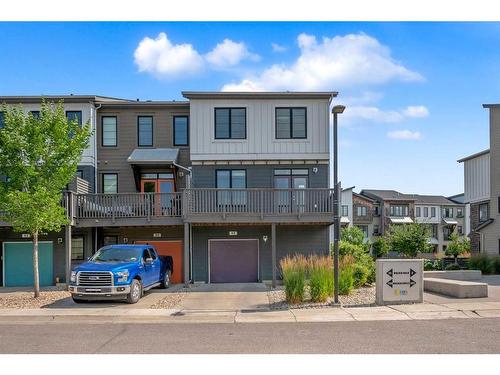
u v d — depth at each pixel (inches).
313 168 960.3
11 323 505.7
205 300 653.3
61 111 742.5
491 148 1272.1
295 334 420.5
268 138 959.0
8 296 725.3
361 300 607.2
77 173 967.0
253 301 638.5
